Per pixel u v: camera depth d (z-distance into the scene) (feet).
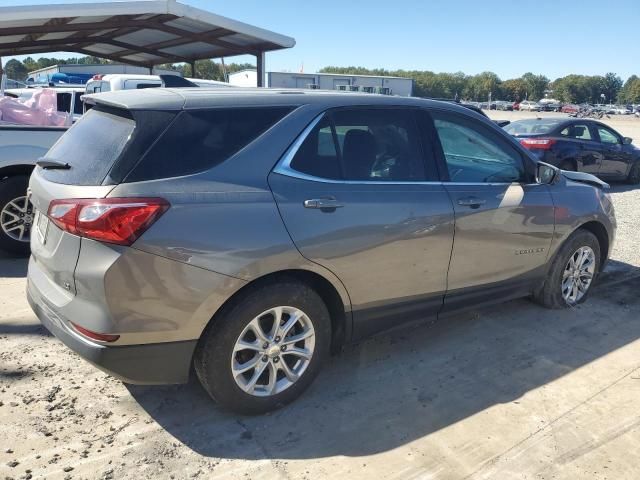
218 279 9.20
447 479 8.98
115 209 8.52
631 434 10.27
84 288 8.80
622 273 19.83
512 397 11.46
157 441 9.74
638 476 9.14
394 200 11.25
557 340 14.14
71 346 9.14
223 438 9.88
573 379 12.22
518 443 9.94
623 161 42.96
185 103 9.63
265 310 9.88
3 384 11.32
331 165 10.77
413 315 12.24
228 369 9.75
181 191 9.03
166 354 9.19
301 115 10.57
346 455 9.53
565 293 16.08
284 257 9.75
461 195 12.45
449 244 12.19
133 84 38.58
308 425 10.34
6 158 18.33
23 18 24.56
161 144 9.16
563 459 9.53
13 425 9.98
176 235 8.84
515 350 13.55
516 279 14.25
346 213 10.52
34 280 10.50
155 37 36.42
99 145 9.53
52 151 10.91
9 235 18.90
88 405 10.72
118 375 9.04
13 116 22.61
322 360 10.94
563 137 39.37
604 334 14.56
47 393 11.06
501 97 516.32
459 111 13.25
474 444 9.89
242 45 36.17
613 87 563.48
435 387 11.78
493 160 13.70
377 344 13.70
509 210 13.34
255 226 9.48
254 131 10.04
